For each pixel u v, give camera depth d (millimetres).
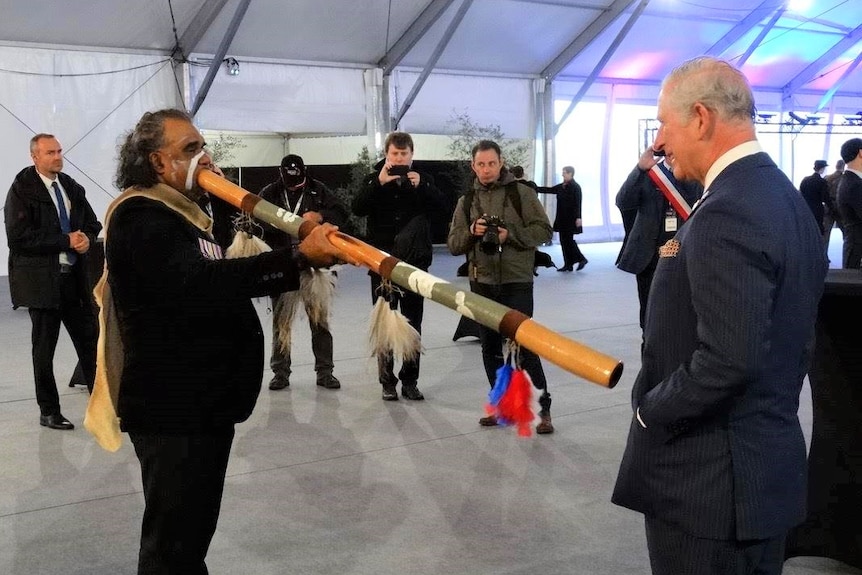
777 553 2125
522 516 3883
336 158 19406
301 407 5812
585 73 19953
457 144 18328
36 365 5395
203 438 2463
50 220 5238
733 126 1955
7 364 7387
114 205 2412
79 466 4695
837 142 24688
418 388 6289
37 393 5422
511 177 5230
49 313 5363
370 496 4160
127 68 14188
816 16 20047
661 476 2020
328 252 2295
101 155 14031
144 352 2422
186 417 2430
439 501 4078
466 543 3607
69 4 13039
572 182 13930
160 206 2373
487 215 5117
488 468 4527
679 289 1979
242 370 2506
